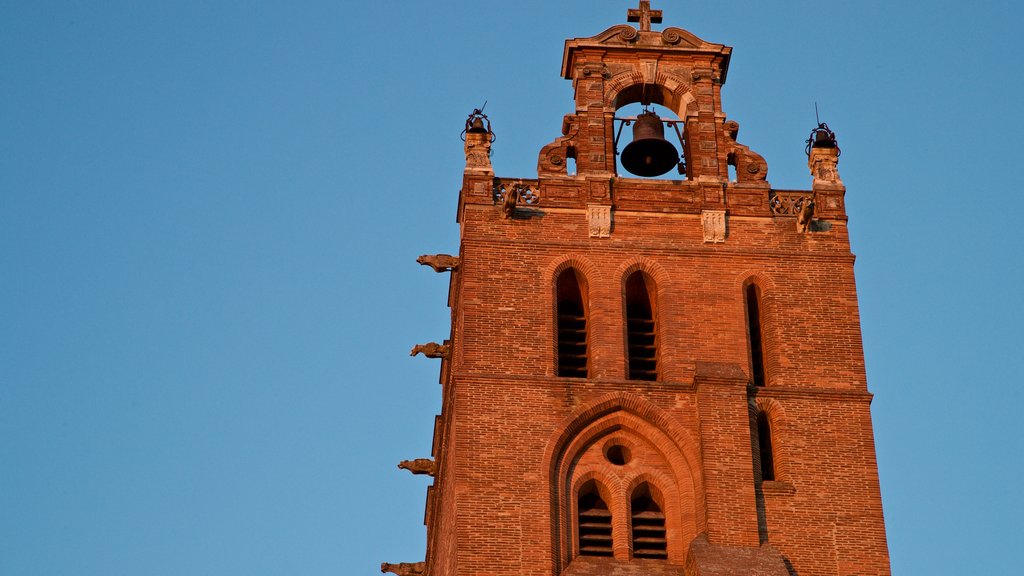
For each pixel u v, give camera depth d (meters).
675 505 81.19
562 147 89.25
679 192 88.25
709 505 80.06
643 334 85.88
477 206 87.19
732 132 90.44
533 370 83.38
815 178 89.25
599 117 90.31
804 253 87.06
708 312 85.44
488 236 86.38
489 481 80.44
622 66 91.88
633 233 87.19
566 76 93.06
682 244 86.94
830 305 85.94
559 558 79.56
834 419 83.06
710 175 88.81
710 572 77.19
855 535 80.38
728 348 84.56
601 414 82.56
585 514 81.19
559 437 81.69
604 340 84.62
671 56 92.19
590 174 88.31
